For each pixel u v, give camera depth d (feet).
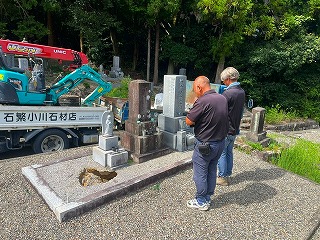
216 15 44.75
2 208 11.17
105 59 62.23
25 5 41.75
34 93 18.76
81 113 19.85
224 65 54.29
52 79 34.71
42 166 14.73
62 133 19.13
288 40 47.75
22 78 18.10
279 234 10.31
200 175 11.01
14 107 16.94
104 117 15.16
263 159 19.02
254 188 13.99
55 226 10.11
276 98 48.73
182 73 54.19
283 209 12.12
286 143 22.84
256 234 10.23
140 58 69.21
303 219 11.41
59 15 51.93
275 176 15.76
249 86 49.26
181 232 10.12
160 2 46.26
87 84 34.68
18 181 13.57
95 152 15.57
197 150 10.72
